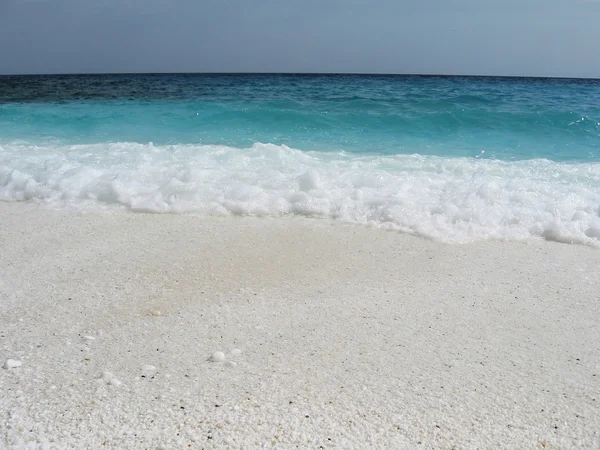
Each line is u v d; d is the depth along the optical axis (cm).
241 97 1491
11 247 466
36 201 594
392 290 391
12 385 263
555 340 323
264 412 247
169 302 367
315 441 229
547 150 880
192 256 450
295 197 580
